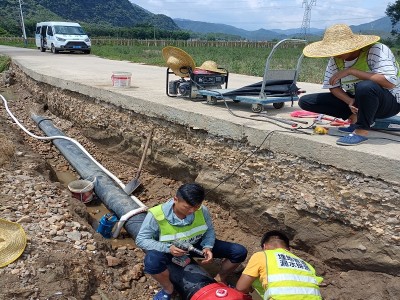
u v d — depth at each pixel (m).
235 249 4.42
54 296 3.76
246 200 5.46
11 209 5.08
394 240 4.05
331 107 5.14
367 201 4.18
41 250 4.29
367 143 4.46
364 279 4.30
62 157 8.60
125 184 7.00
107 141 8.34
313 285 3.49
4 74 15.63
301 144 4.66
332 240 4.59
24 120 10.76
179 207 3.98
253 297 4.67
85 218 5.74
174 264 4.25
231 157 5.58
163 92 7.96
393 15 61.34
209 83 6.94
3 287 3.71
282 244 3.90
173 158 6.69
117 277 4.66
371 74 4.29
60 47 22.62
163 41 53.28
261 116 5.78
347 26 4.60
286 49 44.03
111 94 7.91
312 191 4.64
